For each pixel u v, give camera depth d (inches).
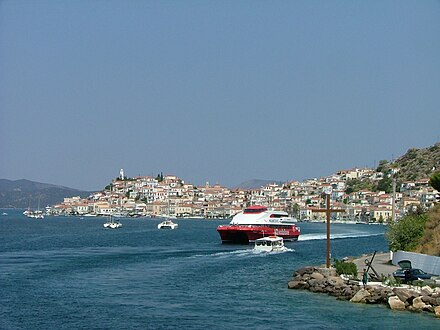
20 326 1994.3
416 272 2465.6
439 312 2080.5
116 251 4722.0
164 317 2106.3
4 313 2180.1
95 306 2300.7
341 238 7416.3
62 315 2148.1
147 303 2354.8
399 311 2156.7
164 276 3127.5
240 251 4766.2
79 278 3034.0
